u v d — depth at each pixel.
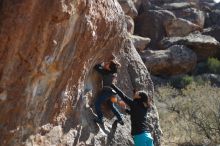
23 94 5.20
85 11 5.73
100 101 7.37
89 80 7.25
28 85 5.22
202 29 31.95
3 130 5.12
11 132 5.21
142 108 7.27
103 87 7.42
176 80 25.52
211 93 16.77
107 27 6.75
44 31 5.05
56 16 5.06
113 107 7.75
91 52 6.59
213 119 13.33
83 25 5.83
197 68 27.77
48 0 4.96
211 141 12.77
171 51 26.77
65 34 5.42
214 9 36.22
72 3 5.27
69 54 5.82
